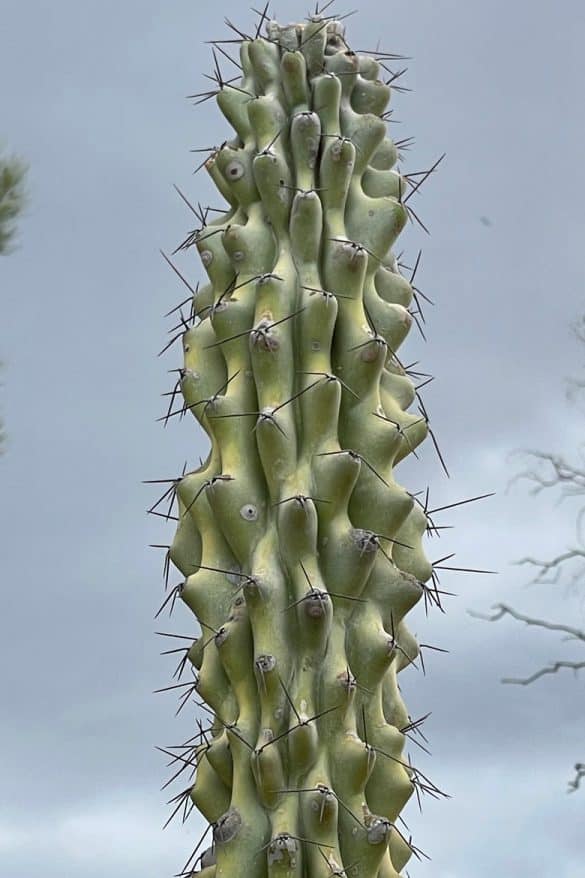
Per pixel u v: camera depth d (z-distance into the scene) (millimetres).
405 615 6113
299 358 6211
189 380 6461
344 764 5707
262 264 6473
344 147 6539
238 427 6195
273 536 5984
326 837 5578
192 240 6797
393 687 6137
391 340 6516
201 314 6719
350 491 6035
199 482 6270
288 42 6941
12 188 7445
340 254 6375
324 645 5809
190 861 5969
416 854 6043
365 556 5926
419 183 7023
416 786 6102
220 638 5891
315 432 6086
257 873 5625
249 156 6695
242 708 5844
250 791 5727
